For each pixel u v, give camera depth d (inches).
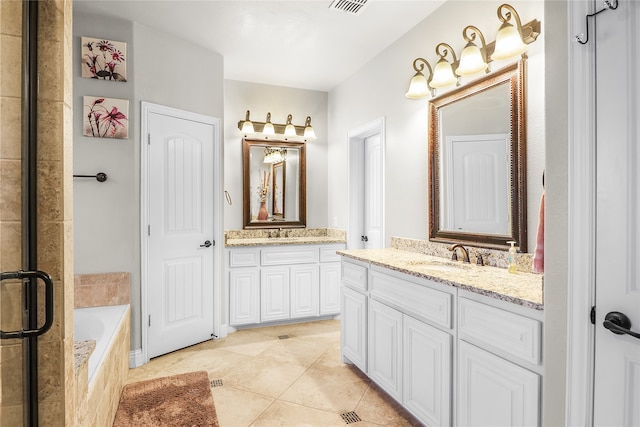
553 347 46.6
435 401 68.9
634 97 38.4
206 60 125.7
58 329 39.1
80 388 52.1
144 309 108.3
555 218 46.3
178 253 119.0
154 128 111.5
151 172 111.1
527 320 51.0
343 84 155.3
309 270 147.0
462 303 63.4
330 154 168.1
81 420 52.3
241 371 102.7
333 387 93.0
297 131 163.8
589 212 41.9
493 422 56.7
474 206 87.7
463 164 90.9
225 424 76.5
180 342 119.5
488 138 84.4
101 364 66.2
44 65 38.4
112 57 103.3
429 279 70.1
